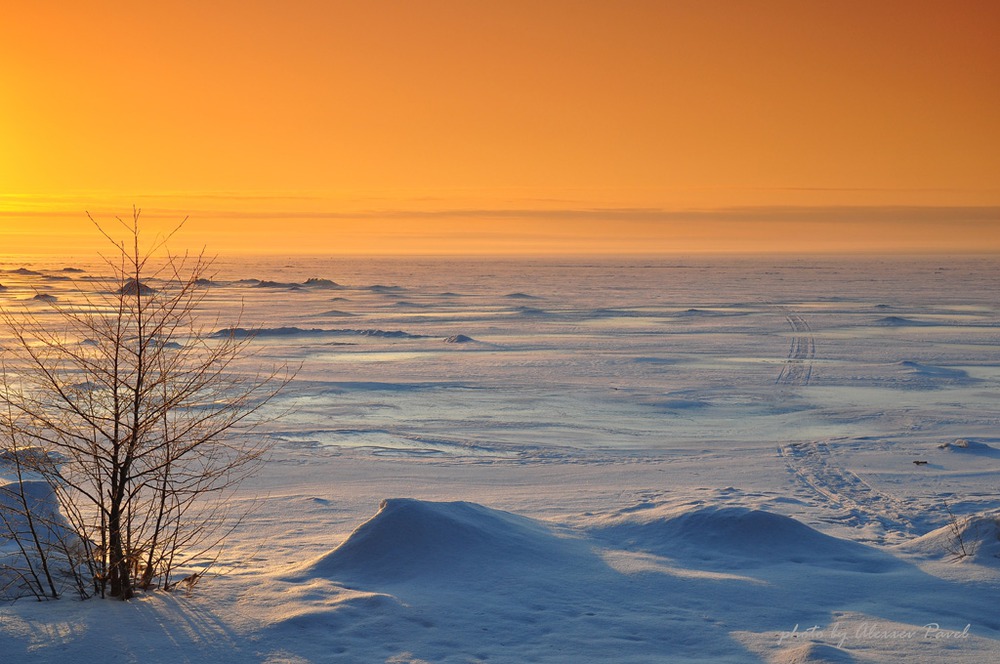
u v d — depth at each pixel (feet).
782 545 32.91
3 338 78.38
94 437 24.41
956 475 65.41
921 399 121.19
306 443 83.05
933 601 26.68
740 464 72.13
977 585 28.35
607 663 20.59
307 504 51.93
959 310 348.59
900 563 31.40
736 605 25.52
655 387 133.39
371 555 28.35
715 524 34.32
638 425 99.30
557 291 529.04
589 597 25.62
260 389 120.06
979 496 55.98
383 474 66.74
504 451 81.61
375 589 25.81
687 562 31.17
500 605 24.48
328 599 23.75
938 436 89.25
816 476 65.26
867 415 104.99
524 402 116.78
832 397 123.13
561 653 21.11
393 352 189.57
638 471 69.00
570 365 164.76
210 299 412.77
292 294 476.95
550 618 23.61
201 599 23.38
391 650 20.67
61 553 25.59
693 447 84.43
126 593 23.27
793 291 520.42
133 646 19.67
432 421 100.17
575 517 40.86
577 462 74.69
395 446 83.20
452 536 29.43
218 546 37.47
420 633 21.85
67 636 19.80
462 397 120.78
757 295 477.36
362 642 21.04
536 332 250.37
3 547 26.84
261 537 41.06
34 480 29.17
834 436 90.43
